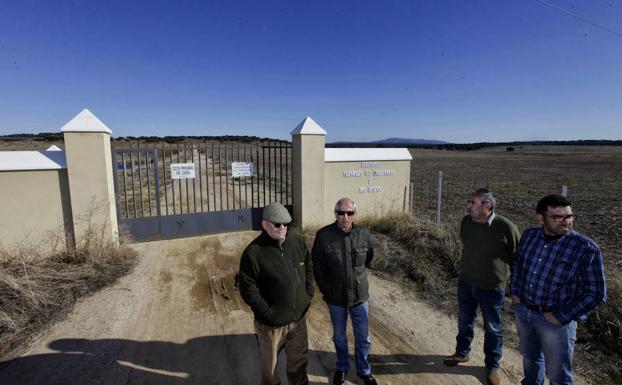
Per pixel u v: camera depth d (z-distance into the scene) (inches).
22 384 133.1
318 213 353.7
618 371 144.2
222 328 177.6
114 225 287.0
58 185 264.4
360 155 377.4
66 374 139.4
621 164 1545.3
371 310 199.3
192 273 250.2
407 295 218.7
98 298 208.4
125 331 172.7
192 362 149.3
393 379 140.0
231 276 245.8
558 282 105.1
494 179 961.5
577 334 166.9
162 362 148.9
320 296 220.2
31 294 187.9
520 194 663.8
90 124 262.2
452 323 186.2
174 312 193.9
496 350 132.8
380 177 390.3
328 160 356.8
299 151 340.8
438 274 248.1
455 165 1594.5
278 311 113.2
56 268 232.4
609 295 179.2
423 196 639.1
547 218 105.2
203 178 850.1
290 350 123.3
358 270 128.3
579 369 145.6
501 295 131.2
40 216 261.0
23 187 255.0
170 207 502.6
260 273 111.8
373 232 336.2
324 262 130.8
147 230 316.2
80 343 161.2
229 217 347.6
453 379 139.9
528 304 113.0
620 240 333.7
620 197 618.8
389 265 259.4
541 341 112.3
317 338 172.1
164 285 229.6
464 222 139.3
